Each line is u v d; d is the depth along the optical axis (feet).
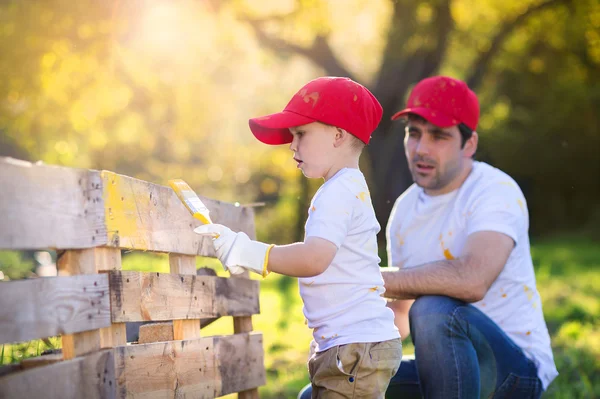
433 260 12.66
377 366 8.74
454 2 59.57
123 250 9.04
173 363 9.11
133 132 59.93
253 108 69.21
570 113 86.69
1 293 6.48
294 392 18.49
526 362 11.29
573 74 74.18
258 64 62.59
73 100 50.37
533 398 11.41
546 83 81.15
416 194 13.30
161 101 55.11
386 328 9.01
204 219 8.49
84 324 7.50
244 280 11.73
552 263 54.90
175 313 9.31
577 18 61.31
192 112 57.93
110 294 7.99
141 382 8.39
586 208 94.12
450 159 12.42
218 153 86.38
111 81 50.90
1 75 47.06
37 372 6.76
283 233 90.94
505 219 11.80
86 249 7.79
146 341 9.88
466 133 12.57
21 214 6.71
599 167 91.66
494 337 11.04
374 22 61.93
